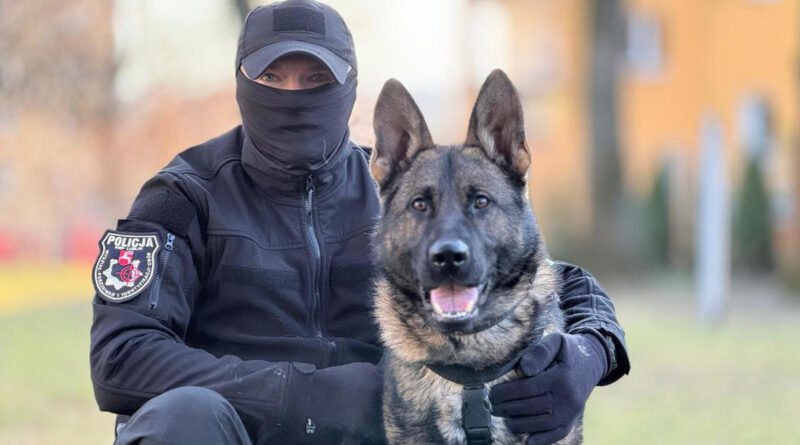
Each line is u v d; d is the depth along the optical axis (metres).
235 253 3.59
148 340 3.32
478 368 3.42
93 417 7.56
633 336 11.47
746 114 23.61
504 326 3.51
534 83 26.36
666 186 20.83
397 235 3.64
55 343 11.35
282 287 3.62
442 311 3.37
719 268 12.57
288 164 3.67
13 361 10.04
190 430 3.01
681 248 20.97
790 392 8.03
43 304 16.33
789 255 16.38
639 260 18.55
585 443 6.52
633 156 25.23
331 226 3.80
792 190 16.77
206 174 3.72
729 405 7.59
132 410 3.37
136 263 3.44
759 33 23.31
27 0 10.87
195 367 3.29
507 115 3.72
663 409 7.55
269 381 3.28
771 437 6.60
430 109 32.03
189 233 3.56
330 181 3.83
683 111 24.67
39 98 11.30
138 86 17.33
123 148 17.23
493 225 3.56
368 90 5.91
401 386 3.50
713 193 12.61
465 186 3.59
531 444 3.32
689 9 24.56
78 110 12.02
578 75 25.64
